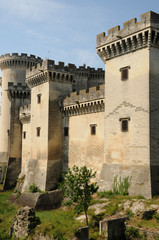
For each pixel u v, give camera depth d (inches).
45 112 1581.0
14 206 1315.2
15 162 2059.5
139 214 819.4
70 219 957.8
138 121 1056.2
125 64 1136.8
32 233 786.2
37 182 1537.9
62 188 926.4
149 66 1039.0
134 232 749.3
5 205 1338.6
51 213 1122.0
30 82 1753.2
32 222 820.0
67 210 1111.6
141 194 980.6
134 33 1074.1
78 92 1470.2
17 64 2383.1
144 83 1048.8
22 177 1815.9
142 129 1035.9
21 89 2130.9
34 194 1263.5
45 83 1604.3
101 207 952.9
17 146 2091.5
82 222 872.9
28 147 1923.0
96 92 1318.9
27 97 2167.8
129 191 1027.9
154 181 983.0
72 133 1513.3
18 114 2117.4
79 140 1454.2
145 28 1031.0
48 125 1540.4
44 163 1535.4
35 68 1679.4
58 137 1579.7
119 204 933.2
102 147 1291.8
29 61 2395.4
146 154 1008.2
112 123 1171.3
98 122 1330.0
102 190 1131.9
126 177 1053.2
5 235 855.7
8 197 1563.7
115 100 1168.2
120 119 1128.2
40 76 1622.8
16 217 866.8
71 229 730.2
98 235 767.7
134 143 1061.1
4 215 1133.7
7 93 2206.0
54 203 1253.1
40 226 788.6
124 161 1091.9
